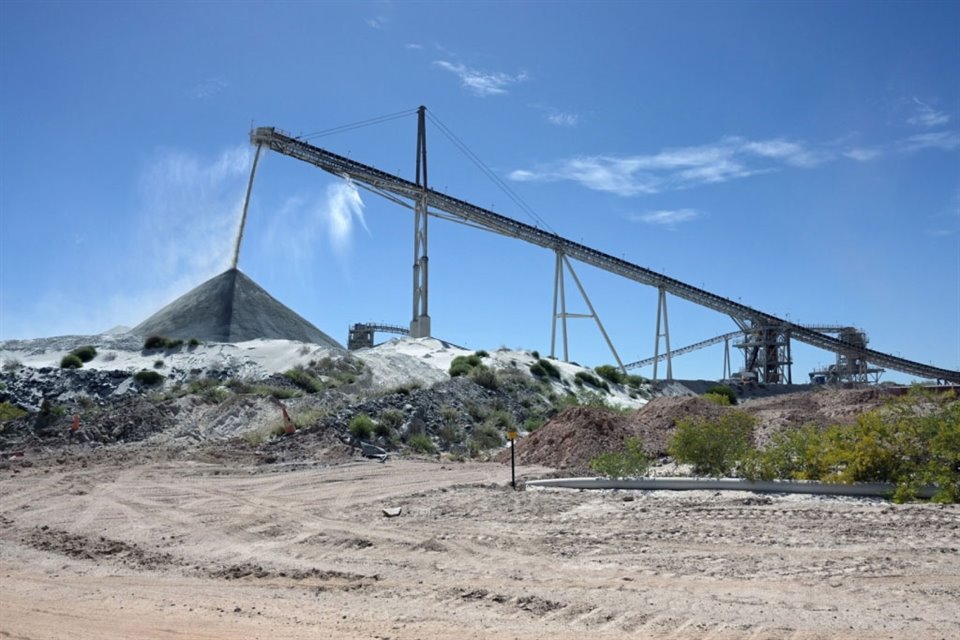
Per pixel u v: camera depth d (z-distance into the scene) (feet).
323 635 30.27
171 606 35.58
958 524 49.32
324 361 182.60
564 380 196.95
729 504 58.90
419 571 42.11
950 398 70.33
